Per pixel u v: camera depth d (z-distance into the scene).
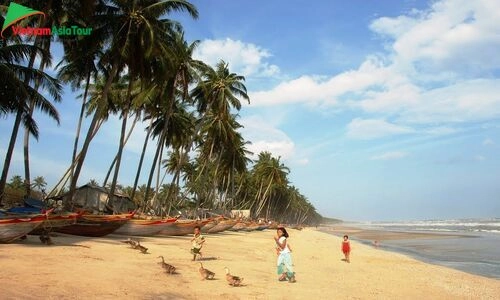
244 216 75.62
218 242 27.59
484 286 16.61
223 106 46.78
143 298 8.62
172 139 47.16
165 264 12.15
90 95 42.56
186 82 38.62
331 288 12.89
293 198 144.50
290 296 10.86
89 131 25.86
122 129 31.05
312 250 29.53
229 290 10.73
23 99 22.05
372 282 15.38
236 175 92.75
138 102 36.47
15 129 24.55
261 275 13.90
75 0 27.11
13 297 7.12
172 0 28.12
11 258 11.09
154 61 30.12
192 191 77.00
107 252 14.70
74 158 35.44
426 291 14.45
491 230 95.75
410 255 32.41
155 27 27.61
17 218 14.46
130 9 27.47
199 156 71.25
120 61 27.88
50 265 10.68
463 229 104.06
